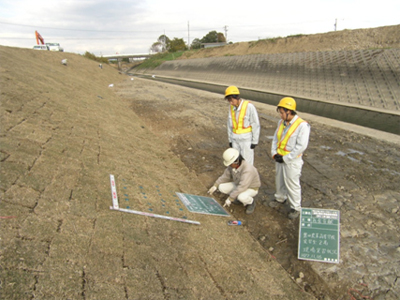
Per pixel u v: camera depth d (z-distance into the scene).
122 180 4.45
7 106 5.48
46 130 5.18
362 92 17.33
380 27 27.89
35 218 2.86
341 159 7.25
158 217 3.73
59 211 3.10
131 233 3.23
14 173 3.44
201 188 5.57
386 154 7.65
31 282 2.17
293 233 4.39
